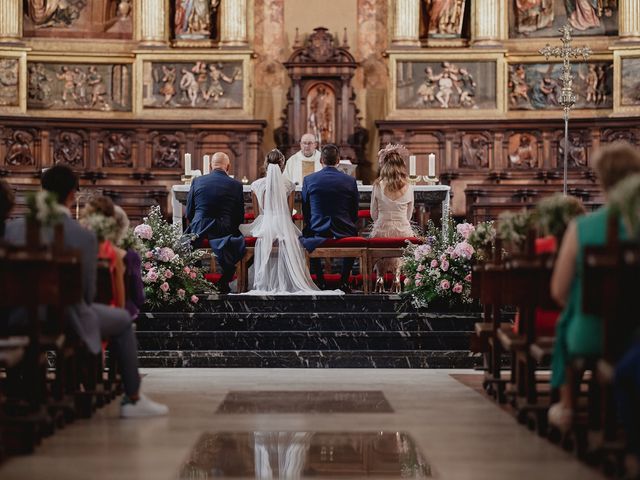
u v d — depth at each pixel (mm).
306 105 22203
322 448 6941
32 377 7078
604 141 22016
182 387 10578
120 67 22562
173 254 13578
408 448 6938
